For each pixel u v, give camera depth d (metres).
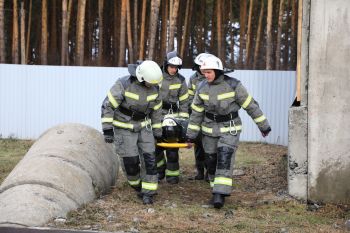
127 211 5.38
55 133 6.76
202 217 5.24
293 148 5.97
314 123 5.83
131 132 5.77
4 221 4.61
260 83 12.54
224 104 5.57
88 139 6.79
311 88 5.81
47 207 4.90
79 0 13.91
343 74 5.71
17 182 5.33
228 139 5.66
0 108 13.13
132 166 5.80
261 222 5.10
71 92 13.08
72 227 4.68
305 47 5.86
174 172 7.12
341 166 5.78
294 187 6.00
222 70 5.53
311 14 5.75
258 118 5.63
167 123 6.40
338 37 5.70
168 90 6.87
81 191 5.60
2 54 13.82
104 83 13.01
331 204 5.77
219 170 5.61
